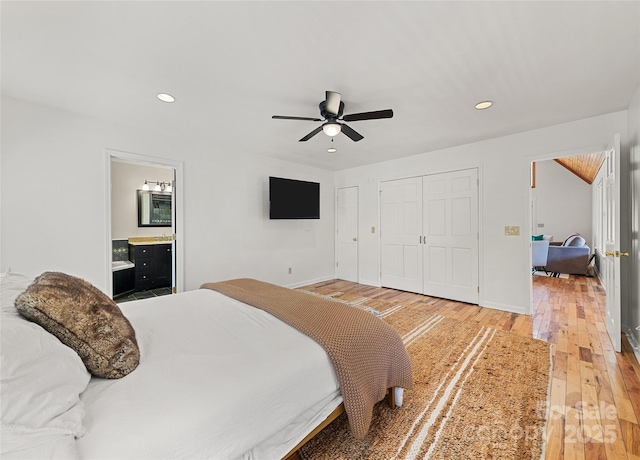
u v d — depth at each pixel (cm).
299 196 490
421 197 452
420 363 228
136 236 496
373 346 152
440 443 145
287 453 118
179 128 325
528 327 305
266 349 132
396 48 179
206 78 214
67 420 78
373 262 525
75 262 282
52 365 85
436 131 339
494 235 376
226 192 406
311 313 175
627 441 145
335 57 188
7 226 247
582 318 332
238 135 351
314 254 546
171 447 82
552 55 188
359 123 312
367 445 145
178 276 360
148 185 507
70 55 184
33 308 97
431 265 443
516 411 168
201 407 92
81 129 284
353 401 131
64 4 140
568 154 315
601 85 230
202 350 131
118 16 149
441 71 206
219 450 92
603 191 351
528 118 300
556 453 138
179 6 142
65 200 276
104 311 116
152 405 91
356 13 149
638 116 236
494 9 148
